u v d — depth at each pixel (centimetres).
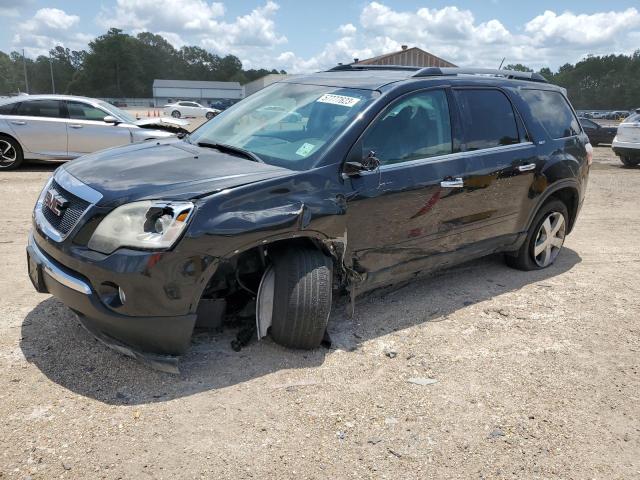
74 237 319
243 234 322
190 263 311
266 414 311
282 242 368
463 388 349
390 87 418
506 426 314
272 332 369
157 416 303
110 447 277
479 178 460
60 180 361
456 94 461
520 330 436
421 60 4238
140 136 1153
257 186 334
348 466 276
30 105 1092
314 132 392
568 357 396
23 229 650
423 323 438
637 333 441
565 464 286
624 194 1112
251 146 403
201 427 296
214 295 376
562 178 546
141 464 267
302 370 356
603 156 2044
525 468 281
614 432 315
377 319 439
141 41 15162
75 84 13350
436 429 308
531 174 513
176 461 271
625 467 287
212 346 377
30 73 14512
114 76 13450
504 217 503
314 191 355
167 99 11244
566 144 558
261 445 286
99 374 337
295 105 432
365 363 371
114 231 310
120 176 342
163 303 311
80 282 314
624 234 771
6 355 352
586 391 354
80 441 279
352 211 377
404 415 318
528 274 568
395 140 409
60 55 14800
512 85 521
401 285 515
